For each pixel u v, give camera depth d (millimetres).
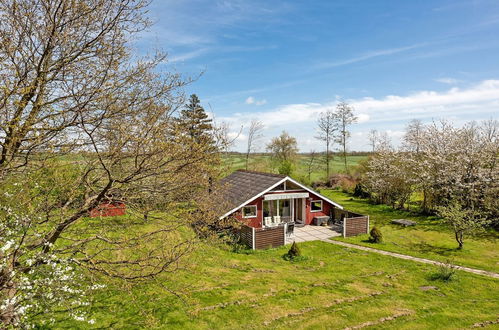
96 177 6648
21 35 5340
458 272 13242
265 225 19938
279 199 21391
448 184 24250
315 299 10234
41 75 5465
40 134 5398
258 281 11562
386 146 36375
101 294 9188
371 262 14414
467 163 23344
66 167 6145
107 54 5871
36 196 5875
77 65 5855
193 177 7195
